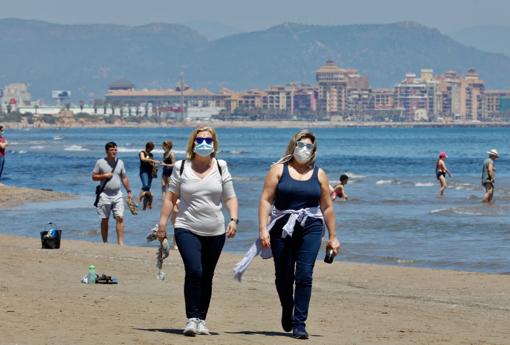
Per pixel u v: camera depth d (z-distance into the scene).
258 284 40.41
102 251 50.62
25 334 24.88
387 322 30.36
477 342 26.81
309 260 25.98
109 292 35.06
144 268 43.44
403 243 62.28
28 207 87.12
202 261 26.73
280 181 26.23
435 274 45.62
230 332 27.22
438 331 28.69
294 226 25.98
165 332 26.42
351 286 41.75
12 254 45.91
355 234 67.38
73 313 28.86
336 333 27.72
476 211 84.06
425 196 104.75
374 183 130.88
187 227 26.36
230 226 26.53
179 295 35.00
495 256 56.09
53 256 46.16
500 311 33.97
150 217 77.38
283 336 26.64
